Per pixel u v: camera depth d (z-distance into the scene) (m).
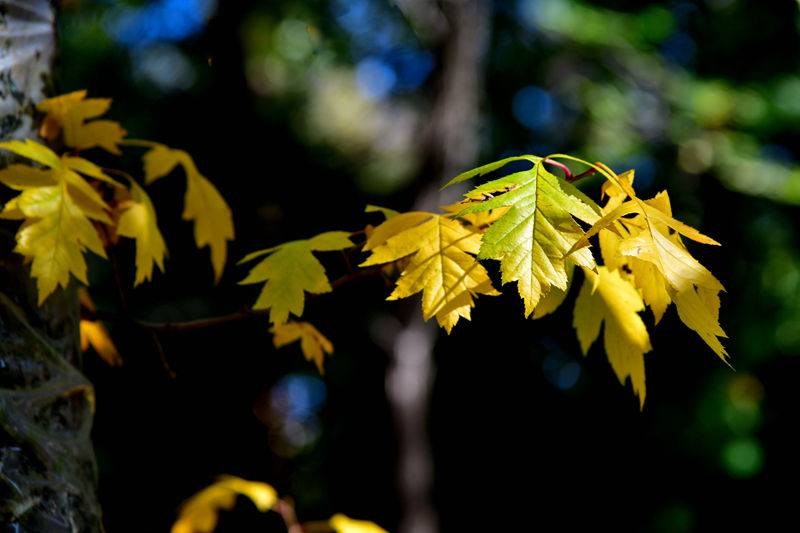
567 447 9.54
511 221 0.92
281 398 9.71
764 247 8.54
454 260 1.05
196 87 7.76
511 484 9.77
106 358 1.85
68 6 2.20
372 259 1.05
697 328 0.90
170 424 7.09
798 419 8.37
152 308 8.15
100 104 1.50
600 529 9.18
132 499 7.59
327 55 5.32
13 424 1.23
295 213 8.48
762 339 8.23
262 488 2.57
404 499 4.38
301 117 9.10
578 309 1.28
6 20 1.42
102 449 7.76
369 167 9.33
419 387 4.41
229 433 6.70
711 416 8.42
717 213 8.67
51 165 1.24
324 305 8.05
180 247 7.79
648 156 8.62
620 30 8.40
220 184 6.85
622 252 0.91
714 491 8.73
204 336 6.59
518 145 8.85
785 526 8.35
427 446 4.48
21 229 1.18
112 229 1.59
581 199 0.97
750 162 8.45
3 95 1.38
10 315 1.31
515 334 9.11
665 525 8.57
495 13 8.23
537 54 8.63
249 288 6.44
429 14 3.88
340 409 9.53
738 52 8.70
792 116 8.38
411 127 8.93
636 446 9.04
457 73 3.99
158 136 7.73
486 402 9.77
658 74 8.71
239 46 6.62
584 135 8.67
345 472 9.14
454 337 9.31
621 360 1.24
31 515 1.19
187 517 2.53
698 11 8.82
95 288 8.08
